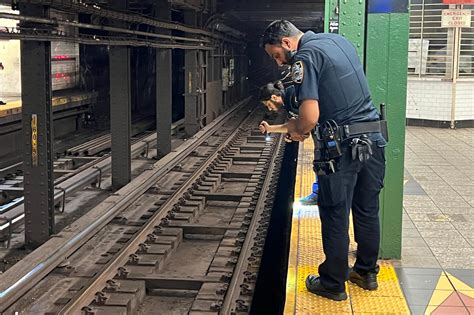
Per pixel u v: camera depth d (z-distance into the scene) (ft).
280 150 42.11
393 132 15.71
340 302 13.41
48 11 21.74
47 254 20.39
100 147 42.57
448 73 51.06
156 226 24.20
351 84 12.34
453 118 50.65
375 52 15.29
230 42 63.72
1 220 22.79
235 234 23.93
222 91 60.54
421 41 51.90
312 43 12.30
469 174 30.17
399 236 16.42
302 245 17.07
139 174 34.63
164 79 39.40
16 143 42.93
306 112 11.85
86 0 28.50
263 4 51.44
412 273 15.53
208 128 49.70
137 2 39.01
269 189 30.66
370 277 14.10
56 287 18.63
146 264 20.21
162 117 39.81
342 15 15.52
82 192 31.65
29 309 17.10
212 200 30.12
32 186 22.53
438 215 22.07
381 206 16.31
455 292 14.29
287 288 14.02
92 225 23.77
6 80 52.44
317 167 12.70
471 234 19.56
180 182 32.73
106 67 61.57
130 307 17.37
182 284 18.93
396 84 15.38
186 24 45.75
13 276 18.43
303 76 11.93
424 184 27.73
